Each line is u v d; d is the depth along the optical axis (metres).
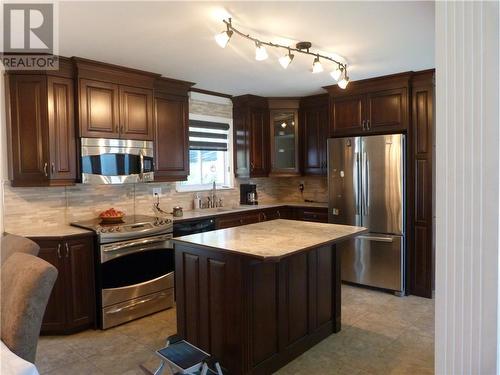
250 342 2.38
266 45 2.95
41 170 3.21
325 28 2.70
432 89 3.84
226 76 4.04
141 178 3.76
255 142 5.14
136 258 3.44
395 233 4.01
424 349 2.81
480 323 1.15
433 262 3.91
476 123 1.13
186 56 3.31
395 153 3.97
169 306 3.72
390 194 4.02
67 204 3.66
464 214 1.16
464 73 1.15
